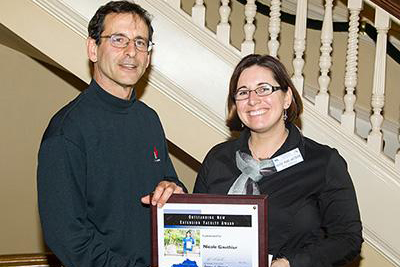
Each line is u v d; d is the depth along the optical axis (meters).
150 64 3.50
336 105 4.28
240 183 2.47
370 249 3.48
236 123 2.59
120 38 2.43
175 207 2.34
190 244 2.34
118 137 2.47
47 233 2.33
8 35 4.14
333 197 2.43
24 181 4.96
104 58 2.44
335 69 4.50
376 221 3.44
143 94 3.53
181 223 2.34
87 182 2.38
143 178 2.54
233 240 2.32
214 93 3.52
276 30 3.51
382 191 3.43
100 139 2.42
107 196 2.42
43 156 2.32
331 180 2.43
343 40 4.49
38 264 4.35
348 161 3.45
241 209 2.31
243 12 4.59
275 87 2.43
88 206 2.40
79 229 2.32
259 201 2.30
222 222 2.32
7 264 4.29
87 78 3.52
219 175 2.53
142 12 2.50
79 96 2.48
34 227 5.01
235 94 2.49
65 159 2.31
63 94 4.93
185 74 3.52
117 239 2.44
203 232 2.33
